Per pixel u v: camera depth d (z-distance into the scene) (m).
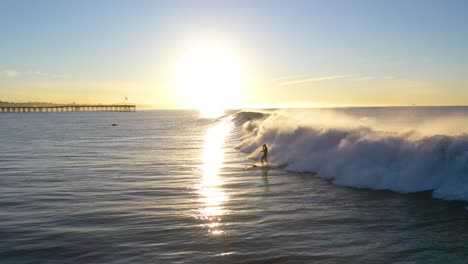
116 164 24.75
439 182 14.47
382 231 10.58
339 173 18.20
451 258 8.73
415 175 15.05
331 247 9.53
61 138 48.66
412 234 10.27
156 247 9.75
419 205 12.87
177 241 10.16
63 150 33.94
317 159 20.97
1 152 32.50
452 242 9.63
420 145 15.52
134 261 8.89
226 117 89.88
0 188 17.25
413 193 14.45
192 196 15.37
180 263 8.75
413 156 15.55
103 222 11.91
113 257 9.15
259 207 13.47
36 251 9.62
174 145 38.16
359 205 13.26
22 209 13.58
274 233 10.66
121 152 31.98
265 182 18.05
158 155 29.66
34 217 12.56
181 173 21.02
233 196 15.27
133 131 63.62
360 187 16.11
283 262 8.72
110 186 17.53
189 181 18.61
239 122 66.56
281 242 9.95
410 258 8.78
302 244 9.78
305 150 22.88
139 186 17.48
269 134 30.81
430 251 9.14
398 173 15.62
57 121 118.56
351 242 9.84
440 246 9.41
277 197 14.91
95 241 10.23
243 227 11.25
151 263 8.77
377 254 9.04
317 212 12.61
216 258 9.00
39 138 48.78
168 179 19.20
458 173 14.02
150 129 69.56
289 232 10.72
